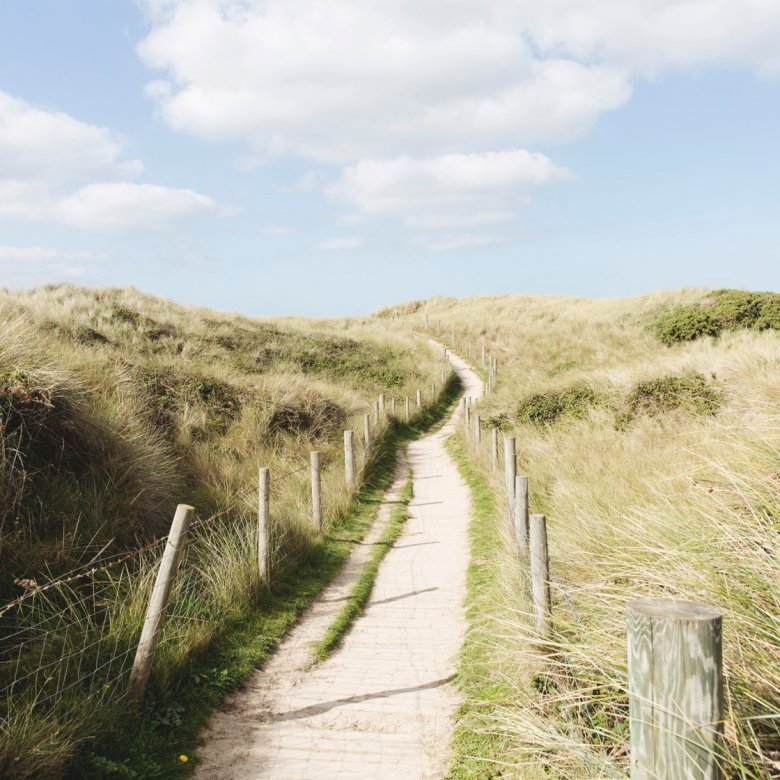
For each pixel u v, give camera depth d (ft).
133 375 42.37
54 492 20.68
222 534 24.30
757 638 9.31
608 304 136.87
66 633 14.93
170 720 13.85
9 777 10.55
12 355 23.58
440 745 13.21
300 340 95.45
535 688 12.92
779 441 16.44
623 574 13.03
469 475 45.32
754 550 11.30
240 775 12.35
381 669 17.24
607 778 8.59
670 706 5.60
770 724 8.58
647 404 38.70
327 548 29.01
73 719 12.46
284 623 20.24
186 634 16.80
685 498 16.52
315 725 14.26
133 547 20.84
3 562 16.96
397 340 117.50
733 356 40.96
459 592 23.36
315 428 48.93
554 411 48.01
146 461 25.82
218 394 47.19
